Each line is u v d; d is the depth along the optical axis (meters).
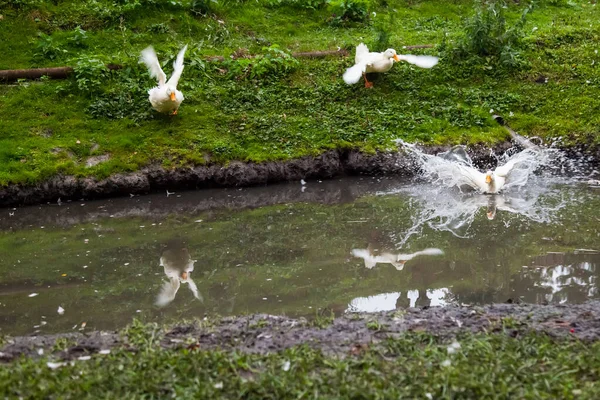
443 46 15.84
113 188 12.11
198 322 6.50
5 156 12.17
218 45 16.08
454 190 12.28
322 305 7.56
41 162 12.12
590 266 8.58
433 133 13.51
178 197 12.16
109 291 8.27
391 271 8.69
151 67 12.88
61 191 11.95
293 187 12.59
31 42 15.17
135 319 6.58
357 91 14.58
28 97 13.57
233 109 13.86
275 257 9.41
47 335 6.50
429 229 10.30
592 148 13.16
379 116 13.91
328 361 5.33
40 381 5.07
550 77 15.23
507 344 5.52
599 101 14.31
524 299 7.52
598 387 4.76
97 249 9.86
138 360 5.38
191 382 5.00
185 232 10.57
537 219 10.52
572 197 11.56
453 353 5.38
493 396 4.66
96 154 12.45
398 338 5.82
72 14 16.25
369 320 6.45
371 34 17.09
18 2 16.05
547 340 5.61
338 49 16.06
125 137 12.80
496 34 15.97
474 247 9.45
